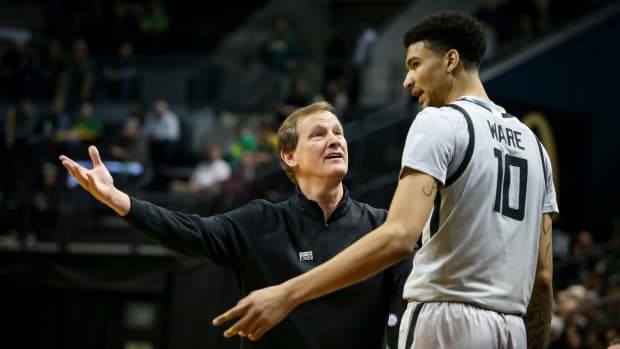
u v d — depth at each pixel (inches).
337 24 869.2
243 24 834.8
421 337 126.0
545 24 627.2
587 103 573.6
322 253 146.1
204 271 427.2
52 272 468.8
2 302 480.4
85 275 462.0
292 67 698.8
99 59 718.5
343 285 112.5
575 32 574.9
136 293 455.5
